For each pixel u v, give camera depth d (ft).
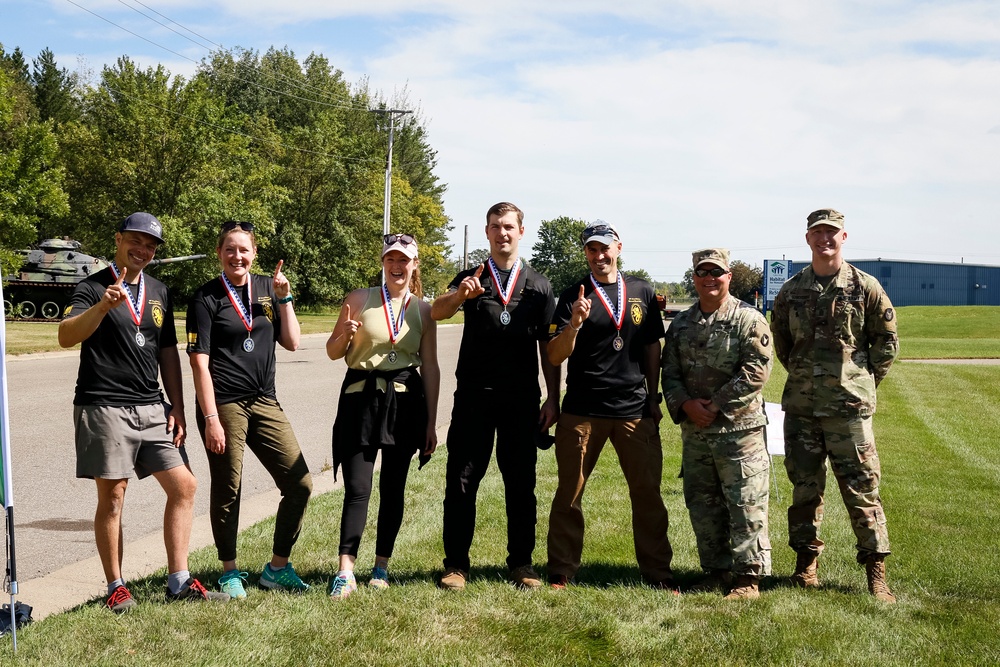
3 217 98.99
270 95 234.99
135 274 14.11
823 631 13.58
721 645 12.98
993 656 12.77
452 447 15.75
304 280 185.26
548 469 26.86
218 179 147.33
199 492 24.38
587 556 18.19
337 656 12.21
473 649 12.59
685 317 16.47
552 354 15.40
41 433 32.50
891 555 18.26
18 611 13.50
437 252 253.85
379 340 15.23
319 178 183.52
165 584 15.28
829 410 16.03
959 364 74.69
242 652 12.21
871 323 16.07
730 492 15.74
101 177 144.66
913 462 29.55
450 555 15.71
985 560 17.97
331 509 21.49
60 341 13.37
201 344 14.57
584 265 401.49
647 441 16.28
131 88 146.72
